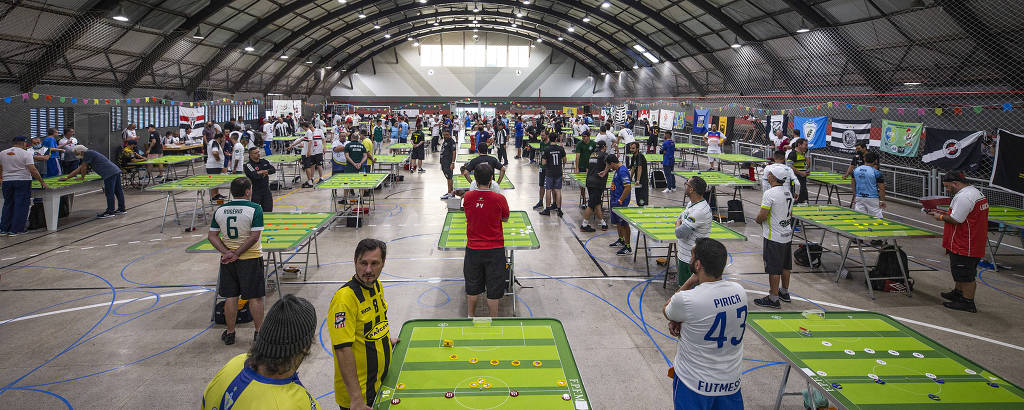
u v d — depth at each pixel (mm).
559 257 7328
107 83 16797
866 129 12633
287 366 1662
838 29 15344
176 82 20875
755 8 17500
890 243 6004
